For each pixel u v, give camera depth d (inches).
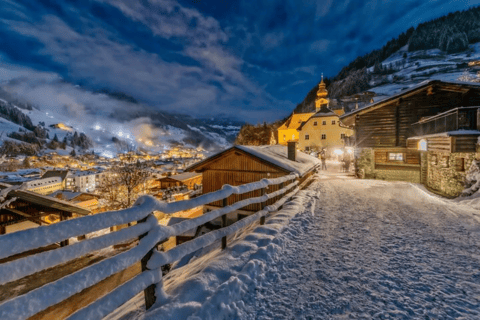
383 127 666.2
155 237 95.0
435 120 516.4
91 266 73.4
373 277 130.7
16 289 239.3
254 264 133.2
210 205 541.3
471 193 405.4
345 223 232.5
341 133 1903.3
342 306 106.0
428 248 170.1
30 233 60.5
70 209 432.1
